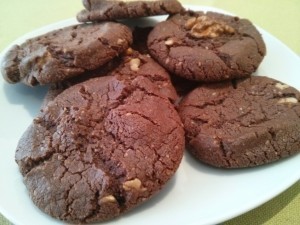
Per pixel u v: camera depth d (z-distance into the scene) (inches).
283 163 4.8
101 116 4.9
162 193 4.6
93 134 4.7
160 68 5.8
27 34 6.8
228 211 4.4
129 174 4.3
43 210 4.4
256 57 5.8
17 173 4.9
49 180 4.5
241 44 5.8
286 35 7.4
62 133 4.8
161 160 4.5
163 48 5.9
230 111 5.2
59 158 4.6
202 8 7.2
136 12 6.0
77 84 5.5
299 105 5.2
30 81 5.7
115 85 5.2
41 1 8.6
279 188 4.6
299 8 8.0
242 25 6.3
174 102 5.5
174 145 4.6
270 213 4.8
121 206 4.3
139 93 5.1
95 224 4.3
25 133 5.0
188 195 4.6
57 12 8.3
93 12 6.1
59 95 5.3
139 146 4.5
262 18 7.8
